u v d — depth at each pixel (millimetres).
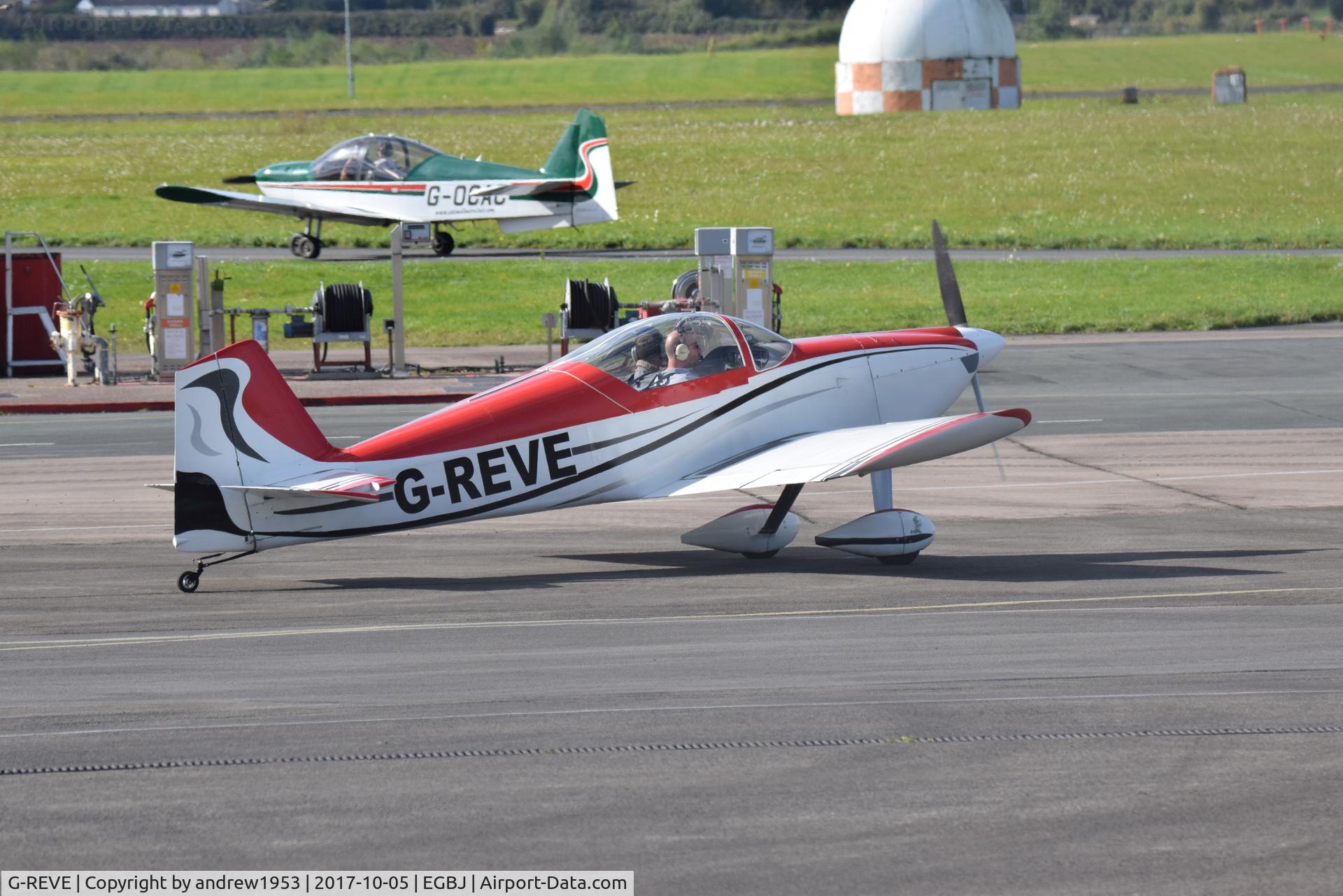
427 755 25016
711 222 163375
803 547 45406
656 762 24594
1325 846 21016
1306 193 182000
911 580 39969
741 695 28531
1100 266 131375
